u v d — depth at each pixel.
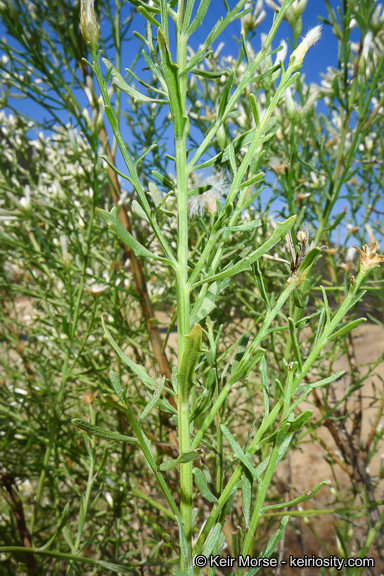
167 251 0.12
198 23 0.13
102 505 0.47
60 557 0.22
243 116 0.32
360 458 0.44
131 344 0.39
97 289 0.33
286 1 0.13
